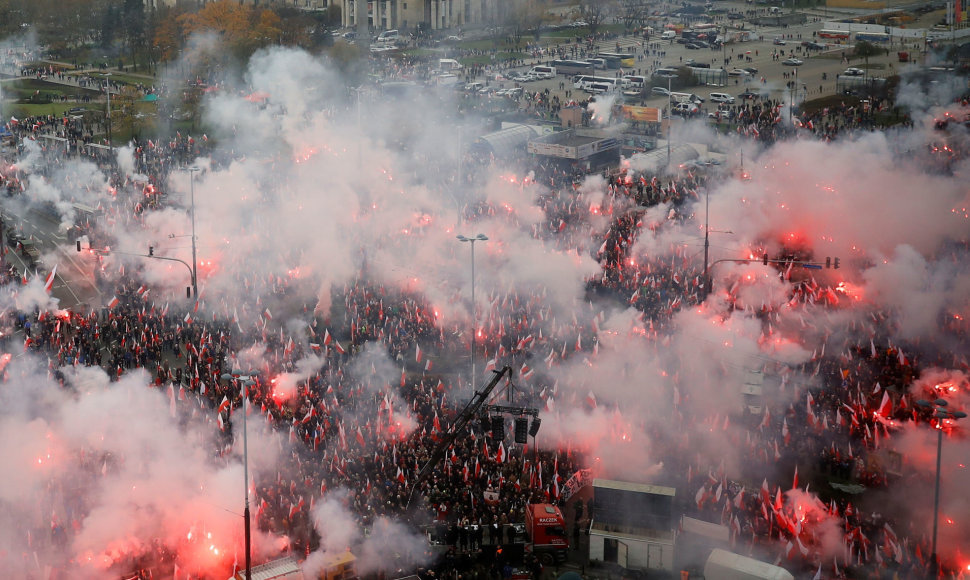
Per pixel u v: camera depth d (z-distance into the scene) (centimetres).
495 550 6450
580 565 6481
